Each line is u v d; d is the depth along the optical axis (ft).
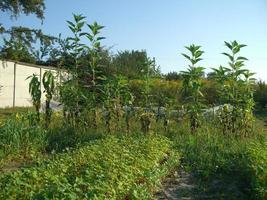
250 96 47.14
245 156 34.86
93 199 19.03
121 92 46.44
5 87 102.89
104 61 71.97
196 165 35.40
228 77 47.11
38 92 43.34
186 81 46.39
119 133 43.98
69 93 45.39
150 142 36.65
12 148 35.88
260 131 49.73
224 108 46.24
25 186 20.02
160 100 49.34
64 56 47.65
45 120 44.27
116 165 26.16
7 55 117.29
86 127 45.21
